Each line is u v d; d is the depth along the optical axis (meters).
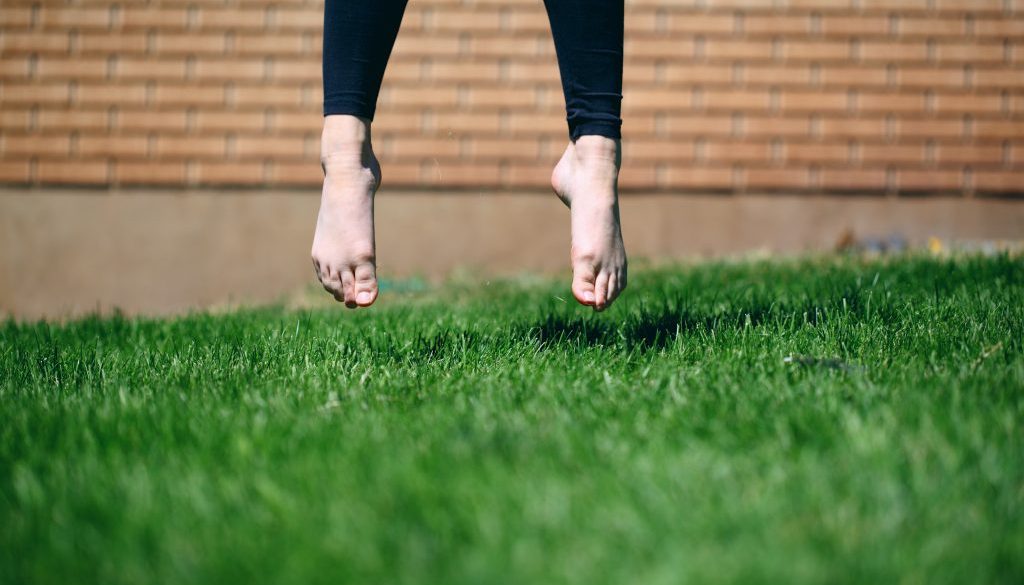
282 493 1.40
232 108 5.51
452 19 5.51
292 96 5.51
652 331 2.56
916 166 5.55
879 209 5.57
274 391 2.06
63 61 5.48
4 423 1.82
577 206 2.26
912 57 5.52
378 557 1.18
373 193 2.30
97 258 5.52
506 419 1.72
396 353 2.43
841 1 5.51
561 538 1.22
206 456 1.56
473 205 5.55
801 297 3.07
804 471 1.40
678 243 5.57
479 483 1.38
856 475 1.38
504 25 5.51
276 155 5.52
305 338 2.69
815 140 5.55
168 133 5.51
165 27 5.48
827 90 5.54
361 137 2.28
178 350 2.66
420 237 5.56
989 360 2.08
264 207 5.52
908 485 1.35
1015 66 5.52
